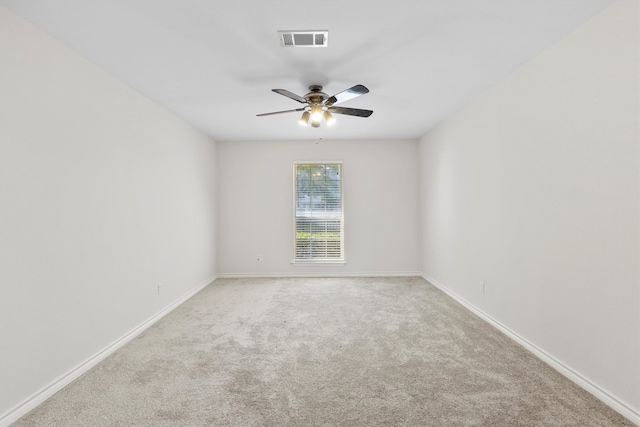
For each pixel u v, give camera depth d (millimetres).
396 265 5316
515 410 1777
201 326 3131
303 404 1853
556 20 1941
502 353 2482
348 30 2045
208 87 2971
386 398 1901
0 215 1742
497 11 1852
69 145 2205
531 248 2486
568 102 2100
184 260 4016
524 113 2553
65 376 2113
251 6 1788
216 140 5238
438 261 4504
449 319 3262
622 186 1738
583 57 1980
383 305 3748
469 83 2941
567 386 2016
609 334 1819
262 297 4121
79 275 2273
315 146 5312
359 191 5316
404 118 4102
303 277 5258
